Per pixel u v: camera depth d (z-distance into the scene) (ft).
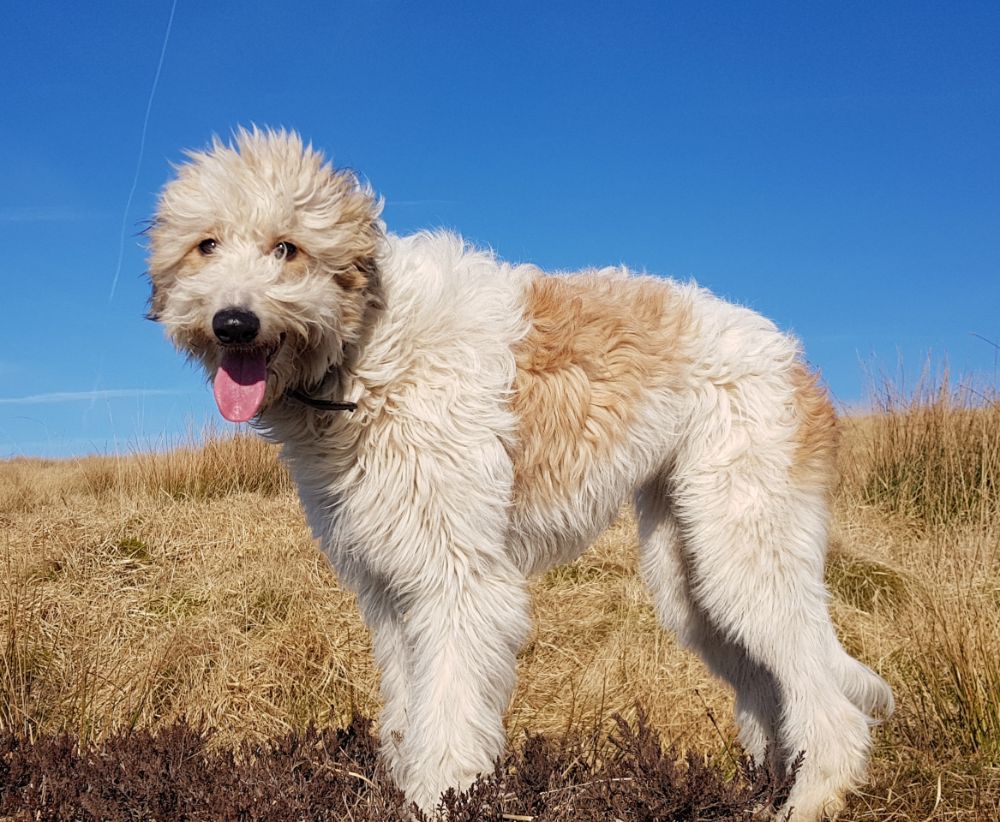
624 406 3.64
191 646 5.28
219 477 9.30
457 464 3.28
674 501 3.95
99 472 9.80
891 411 8.95
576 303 3.69
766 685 3.99
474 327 3.41
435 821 2.96
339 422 3.29
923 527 7.59
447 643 3.24
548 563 3.83
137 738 3.53
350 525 3.40
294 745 3.50
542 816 2.95
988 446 8.07
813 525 3.83
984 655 4.27
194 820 2.97
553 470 3.56
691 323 3.85
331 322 3.12
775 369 3.88
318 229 3.17
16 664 4.87
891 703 3.87
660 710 4.64
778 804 3.57
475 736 3.16
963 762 3.87
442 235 3.76
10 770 3.32
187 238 3.21
